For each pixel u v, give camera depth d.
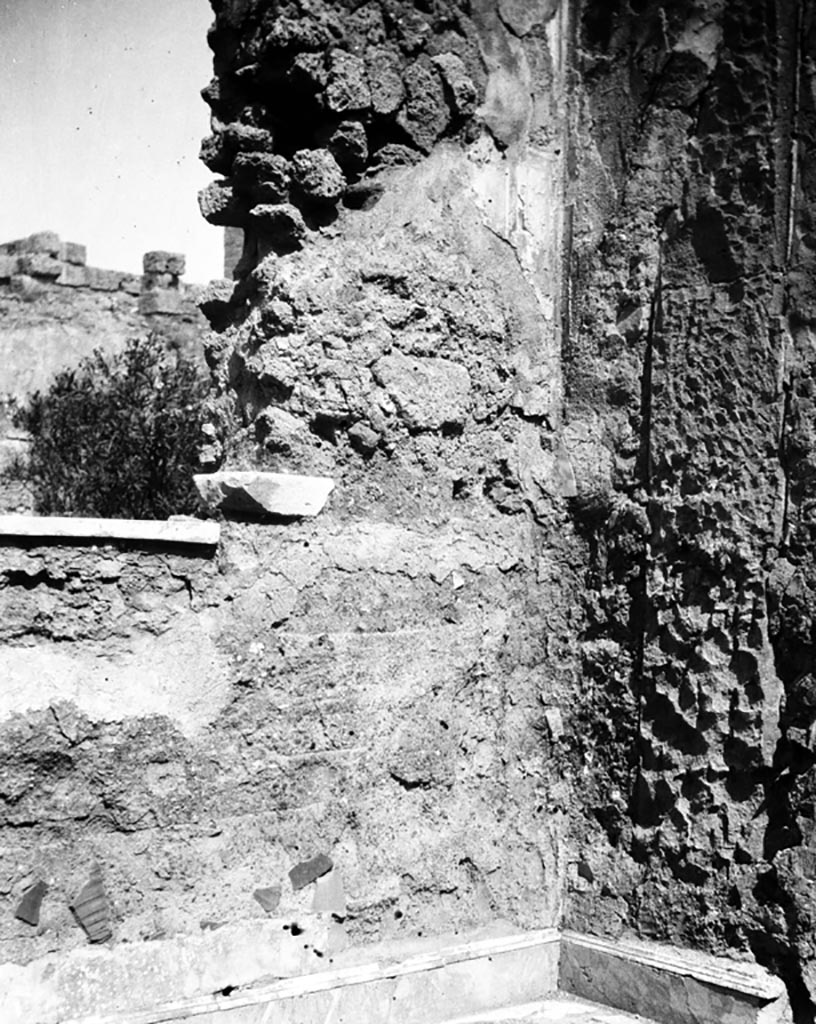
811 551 4.57
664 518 4.95
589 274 5.29
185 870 4.31
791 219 4.69
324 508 4.71
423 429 4.95
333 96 4.88
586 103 5.33
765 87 4.75
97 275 16.41
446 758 4.93
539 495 5.30
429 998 4.73
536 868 5.17
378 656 4.77
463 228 5.14
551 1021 4.74
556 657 5.29
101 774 4.16
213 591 4.46
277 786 4.51
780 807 4.63
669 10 5.06
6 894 4.02
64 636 4.20
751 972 4.59
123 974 4.16
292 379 4.69
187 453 11.14
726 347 4.83
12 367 15.87
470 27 5.20
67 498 11.30
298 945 4.50
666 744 4.93
